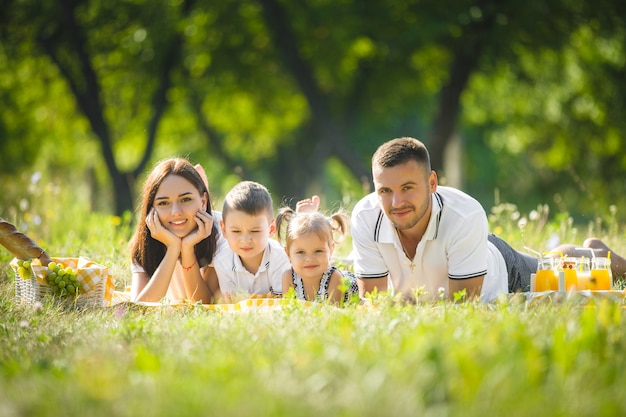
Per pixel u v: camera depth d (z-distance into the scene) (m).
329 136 27.16
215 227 8.30
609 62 28.42
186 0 26.09
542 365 4.11
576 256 8.77
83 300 7.34
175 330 5.65
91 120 25.52
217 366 4.17
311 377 3.94
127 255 10.14
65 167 31.22
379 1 25.66
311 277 7.90
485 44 24.47
